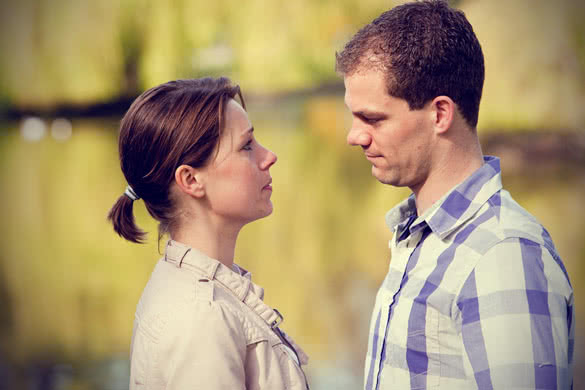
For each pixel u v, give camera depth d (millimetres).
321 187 10781
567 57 12586
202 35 15703
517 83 12734
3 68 16578
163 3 15617
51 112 16703
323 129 14914
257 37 16125
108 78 16125
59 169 13078
